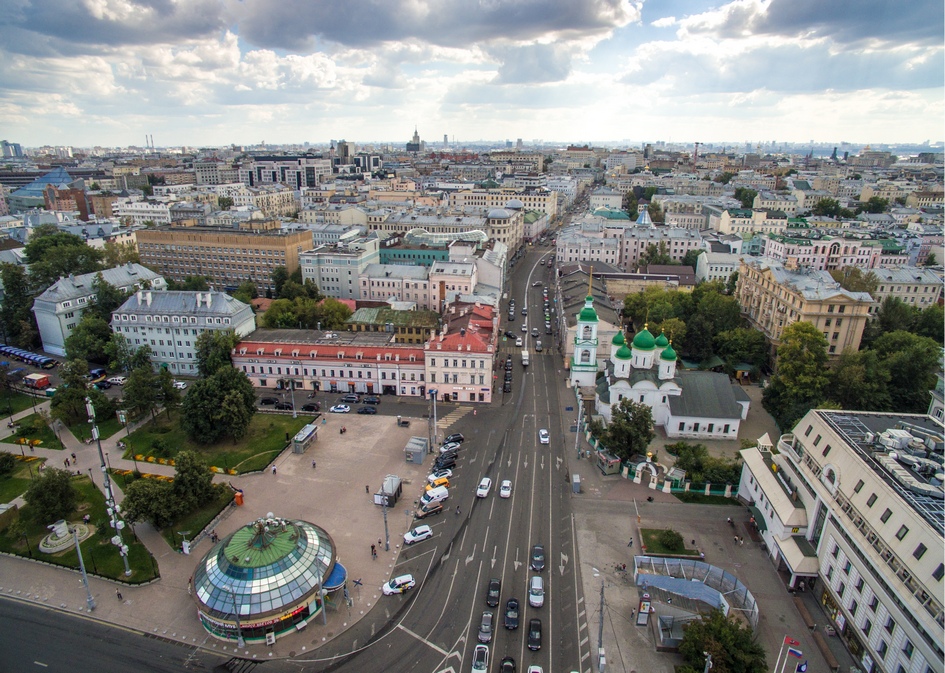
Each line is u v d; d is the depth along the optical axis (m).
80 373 141.25
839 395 138.38
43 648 77.88
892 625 68.69
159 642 79.19
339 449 126.25
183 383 159.62
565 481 115.12
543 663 75.56
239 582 79.38
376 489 111.81
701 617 77.62
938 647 60.94
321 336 165.38
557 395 154.12
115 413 140.12
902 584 67.25
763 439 114.56
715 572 87.38
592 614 83.25
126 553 89.50
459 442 128.25
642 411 117.25
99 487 112.69
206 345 154.00
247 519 103.25
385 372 152.62
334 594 86.50
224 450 125.06
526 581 89.25
